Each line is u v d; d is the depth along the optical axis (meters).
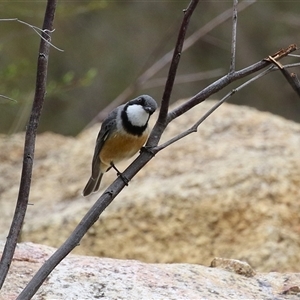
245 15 24.22
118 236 10.69
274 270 9.84
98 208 5.36
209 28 18.36
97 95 24.38
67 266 7.05
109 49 25.41
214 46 24.77
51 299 6.25
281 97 23.81
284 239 10.22
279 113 23.73
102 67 25.00
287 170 11.38
